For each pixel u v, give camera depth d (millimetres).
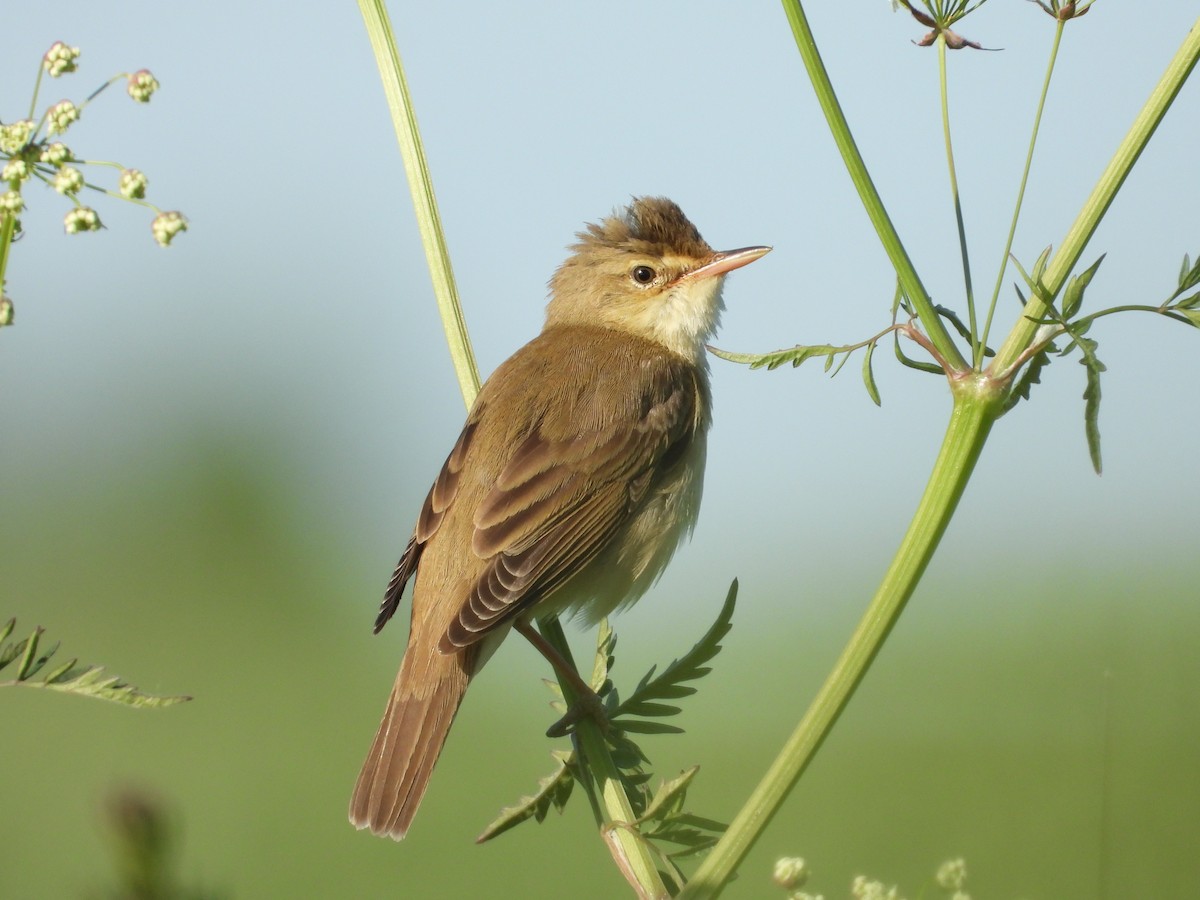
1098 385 4621
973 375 4797
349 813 6941
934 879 4418
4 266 3900
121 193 3902
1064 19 4750
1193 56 4836
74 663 3656
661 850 4742
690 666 5750
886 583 4723
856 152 4945
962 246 5000
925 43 5000
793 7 4953
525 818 5496
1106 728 5762
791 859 4246
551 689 6078
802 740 4523
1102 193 4832
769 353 5203
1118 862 7441
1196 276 4633
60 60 3887
